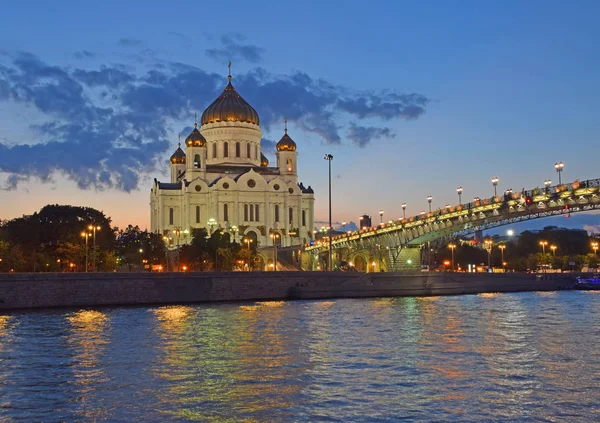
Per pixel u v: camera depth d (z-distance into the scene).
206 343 63.22
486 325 77.25
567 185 116.75
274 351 58.09
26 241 157.62
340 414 37.41
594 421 36.03
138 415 37.62
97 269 156.00
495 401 39.94
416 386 43.75
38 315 94.94
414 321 82.25
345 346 60.69
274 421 36.31
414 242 176.12
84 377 47.47
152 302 118.50
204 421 36.47
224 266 180.25
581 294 146.50
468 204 144.62
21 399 41.25
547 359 53.34
